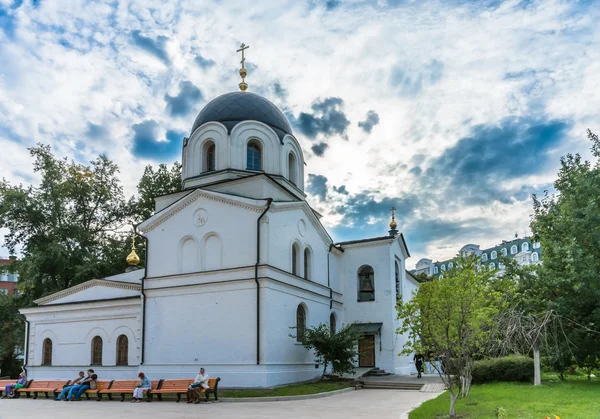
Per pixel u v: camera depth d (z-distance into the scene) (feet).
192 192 94.27
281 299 88.17
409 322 54.75
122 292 104.73
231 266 88.28
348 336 91.35
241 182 96.27
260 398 71.10
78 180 151.94
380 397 74.84
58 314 110.42
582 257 81.97
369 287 116.16
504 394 64.59
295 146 113.70
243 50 121.90
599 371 97.55
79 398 81.00
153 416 55.31
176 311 91.35
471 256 81.10
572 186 90.84
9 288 267.18
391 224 123.65
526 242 267.39
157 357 91.25
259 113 109.81
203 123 108.78
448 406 56.24
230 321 85.56
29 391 86.69
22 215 142.72
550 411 49.19
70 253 144.36
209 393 76.02
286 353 87.76
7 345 143.33
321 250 108.47
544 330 76.33
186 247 94.27
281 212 92.79
